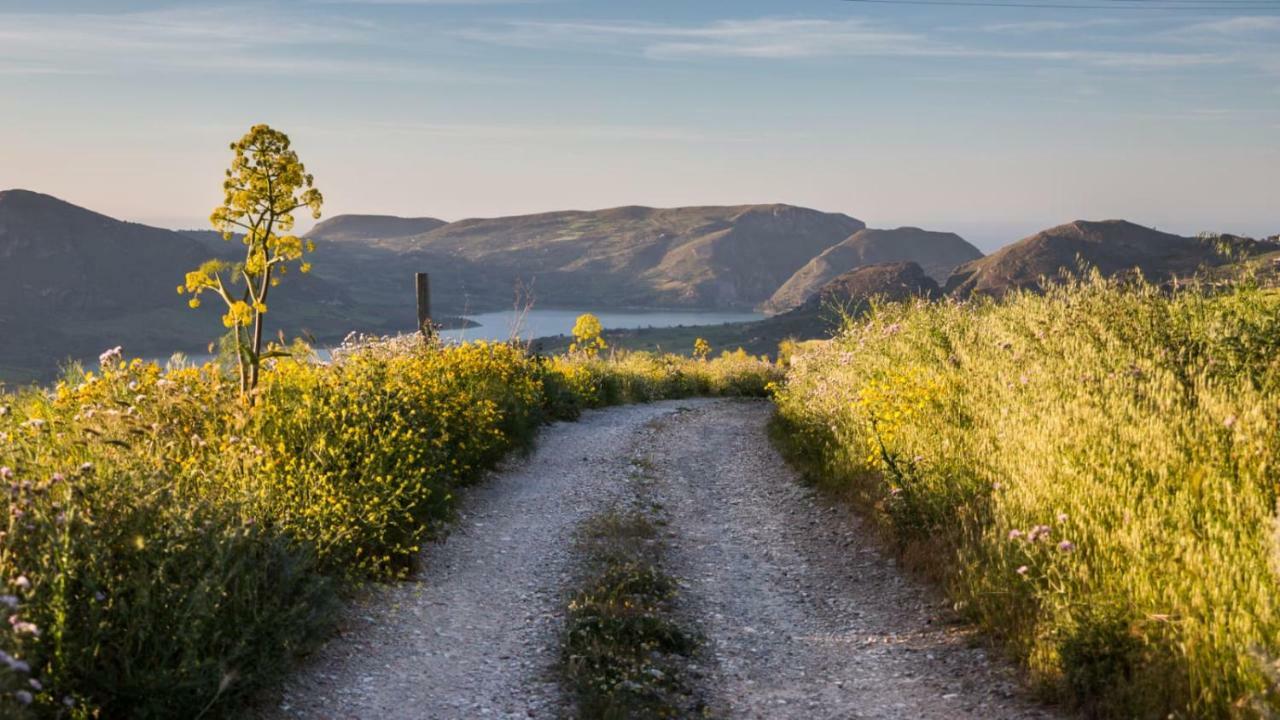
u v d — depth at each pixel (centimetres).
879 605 745
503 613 704
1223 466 626
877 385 1173
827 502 1112
